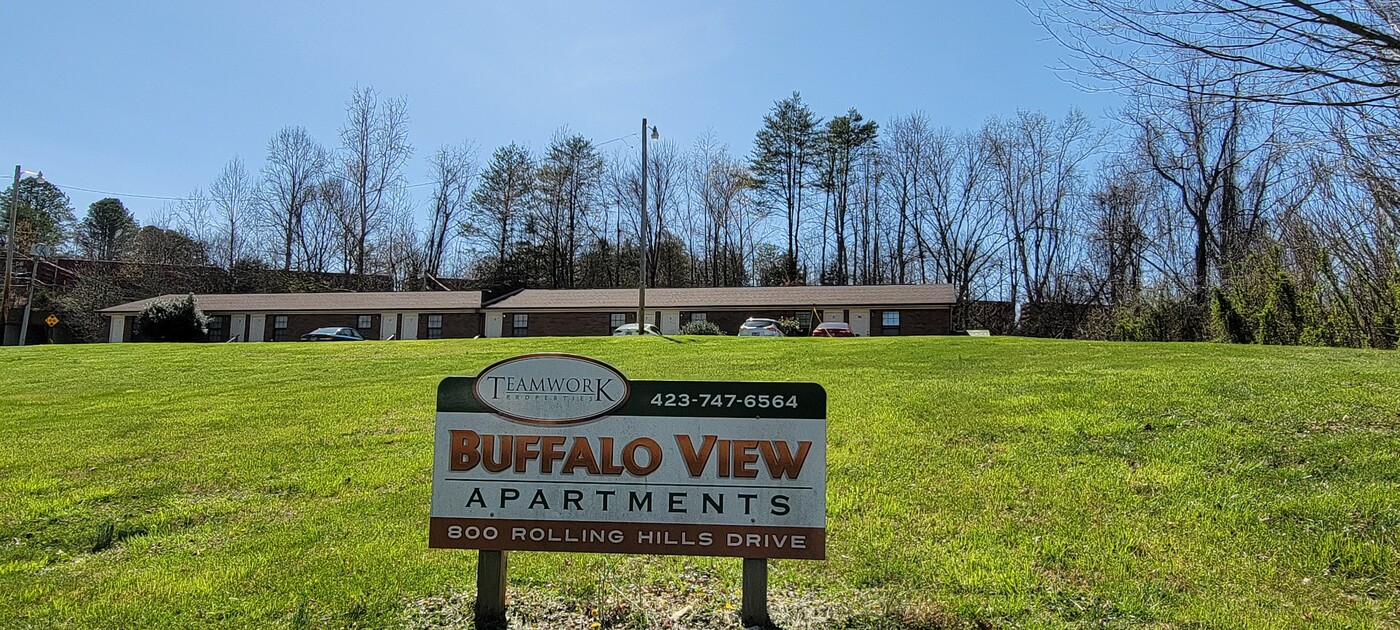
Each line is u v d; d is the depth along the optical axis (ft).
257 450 25.12
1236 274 77.15
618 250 184.75
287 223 169.27
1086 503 17.34
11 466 23.48
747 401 11.34
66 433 28.78
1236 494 17.33
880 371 40.45
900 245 161.07
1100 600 12.41
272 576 14.06
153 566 14.93
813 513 11.18
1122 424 23.98
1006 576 13.38
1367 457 19.11
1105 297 127.85
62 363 56.49
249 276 159.74
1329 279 60.44
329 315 123.34
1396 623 11.60
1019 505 17.43
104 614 12.52
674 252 180.45
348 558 14.98
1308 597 12.53
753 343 62.95
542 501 11.46
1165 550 14.51
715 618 11.80
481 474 11.56
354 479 21.34
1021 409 27.20
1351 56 14.70
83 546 16.34
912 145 158.40
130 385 43.62
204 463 23.43
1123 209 123.24
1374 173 22.57
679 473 11.34
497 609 11.96
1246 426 22.72
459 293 127.85
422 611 12.37
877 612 11.96
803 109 170.81
